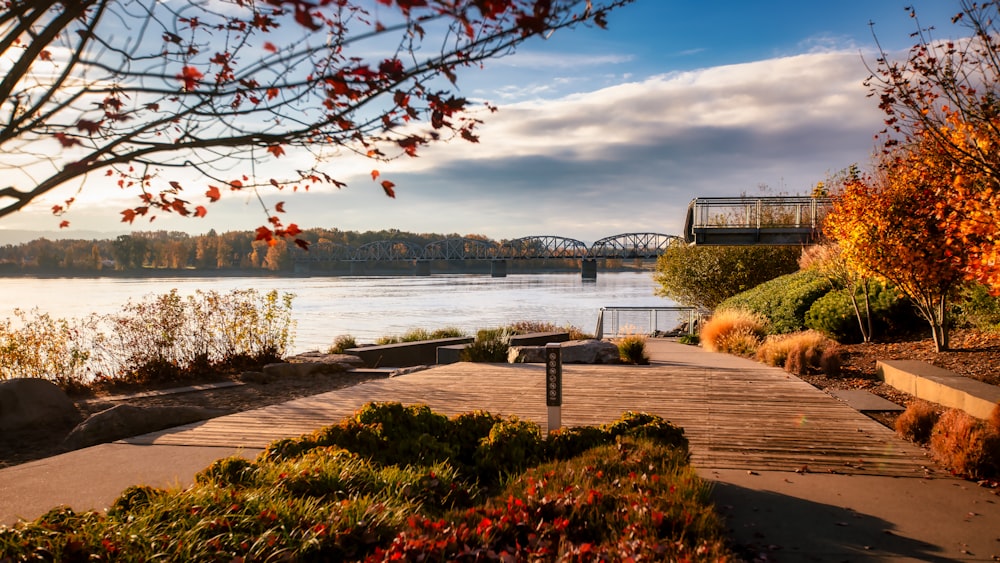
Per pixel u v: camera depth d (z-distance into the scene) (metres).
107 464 5.89
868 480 5.31
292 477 4.35
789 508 4.63
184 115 2.11
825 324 15.37
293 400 9.38
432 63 2.12
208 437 6.91
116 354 12.23
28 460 6.90
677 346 17.98
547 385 6.26
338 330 32.41
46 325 11.88
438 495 4.52
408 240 156.38
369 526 3.68
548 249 126.44
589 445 5.62
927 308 11.86
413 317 41.66
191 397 10.50
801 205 21.77
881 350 13.01
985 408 7.45
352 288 90.50
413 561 3.22
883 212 11.73
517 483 4.65
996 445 5.36
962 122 7.29
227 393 10.91
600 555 3.24
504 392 9.69
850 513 4.53
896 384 10.09
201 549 3.31
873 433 6.97
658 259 28.48
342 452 4.84
